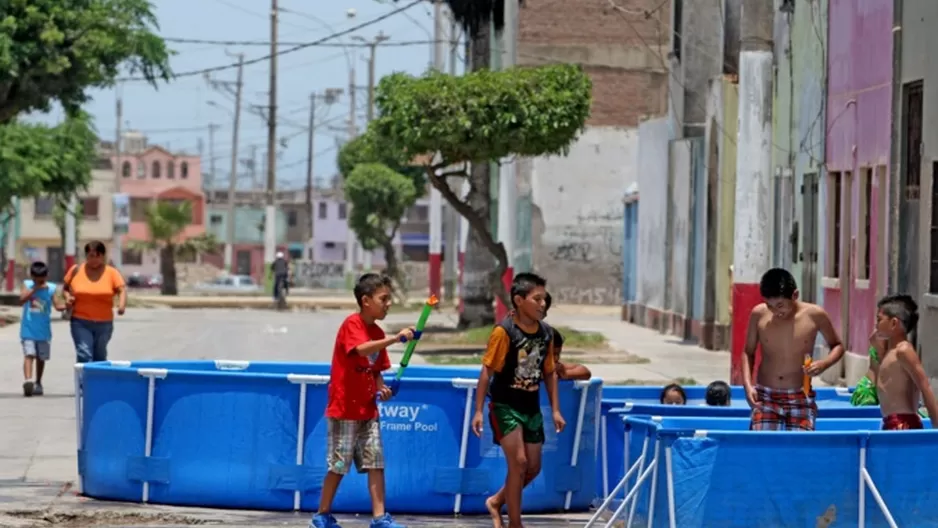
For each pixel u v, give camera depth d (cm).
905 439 2217
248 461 2711
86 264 4172
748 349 2525
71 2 7719
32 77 7700
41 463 3312
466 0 8256
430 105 6412
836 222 5141
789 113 5788
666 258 8156
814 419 2500
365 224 15038
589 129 10950
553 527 2608
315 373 3177
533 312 2419
